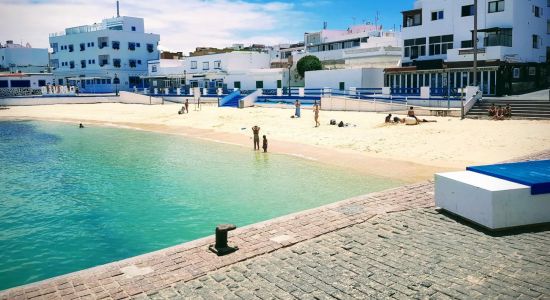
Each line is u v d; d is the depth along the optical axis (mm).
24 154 28188
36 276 10250
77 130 42250
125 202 16109
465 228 10023
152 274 7926
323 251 8844
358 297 6840
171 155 26156
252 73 66688
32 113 60312
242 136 32969
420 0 50750
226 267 8180
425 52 48375
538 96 36812
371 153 23797
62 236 12805
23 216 14773
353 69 49562
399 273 7676
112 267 8312
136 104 68000
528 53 44406
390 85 48875
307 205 14891
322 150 25672
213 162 23484
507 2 41312
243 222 13375
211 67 72750
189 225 13336
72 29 91875
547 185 9859
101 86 84000
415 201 12602
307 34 82062
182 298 6988
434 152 22594
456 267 7836
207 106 57500
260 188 17453
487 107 33250
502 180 10461
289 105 48750
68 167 23281
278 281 7516
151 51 90750
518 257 8188
